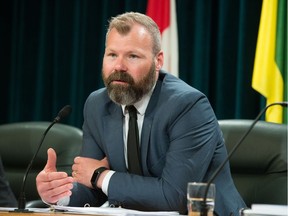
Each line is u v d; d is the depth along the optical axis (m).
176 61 7.82
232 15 7.86
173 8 7.90
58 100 9.11
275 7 7.20
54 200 4.04
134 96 4.33
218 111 7.86
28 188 6.45
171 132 4.34
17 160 6.58
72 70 8.98
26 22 9.34
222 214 4.26
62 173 4.04
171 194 4.10
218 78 7.88
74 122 8.93
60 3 9.09
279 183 5.10
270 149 5.23
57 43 9.09
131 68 4.32
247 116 7.69
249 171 5.33
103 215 3.59
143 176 4.38
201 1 7.93
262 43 7.16
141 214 3.58
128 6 8.52
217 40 8.02
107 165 4.59
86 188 4.54
